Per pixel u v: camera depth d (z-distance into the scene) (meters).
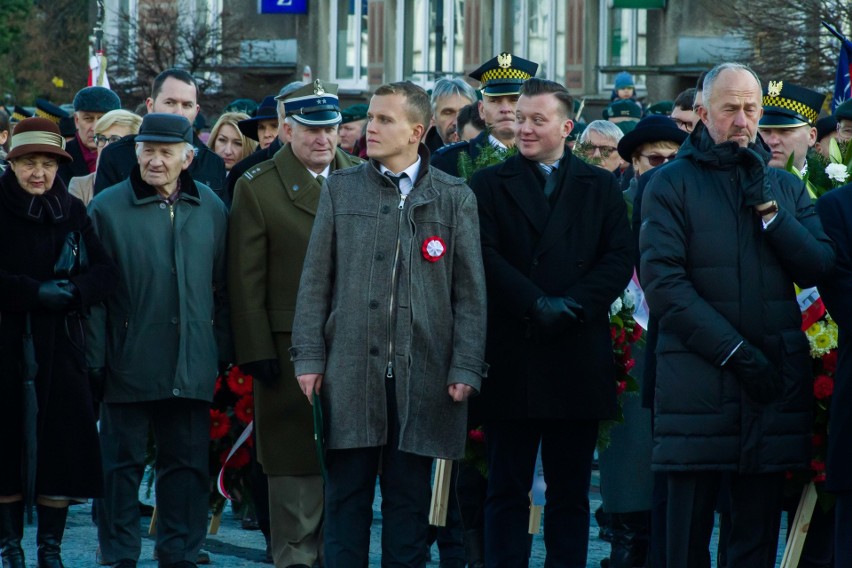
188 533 10.27
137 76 43.94
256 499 11.09
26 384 9.87
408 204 8.78
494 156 10.16
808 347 8.70
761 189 8.46
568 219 9.25
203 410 10.31
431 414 8.72
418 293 8.71
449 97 13.54
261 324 10.10
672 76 42.44
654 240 8.60
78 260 10.01
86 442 10.00
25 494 9.83
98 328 10.16
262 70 52.75
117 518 10.27
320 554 10.61
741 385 8.48
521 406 9.08
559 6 45.03
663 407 8.59
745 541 8.80
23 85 62.66
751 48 35.75
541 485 10.42
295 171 10.31
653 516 9.57
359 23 51.59
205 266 10.26
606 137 12.70
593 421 9.31
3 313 9.92
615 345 10.11
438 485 10.29
